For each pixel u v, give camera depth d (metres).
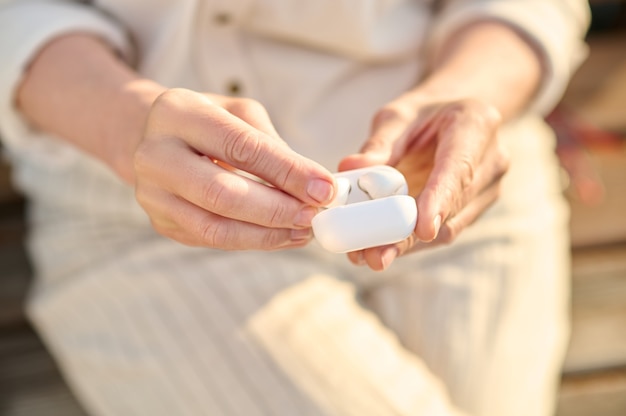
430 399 0.89
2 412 1.06
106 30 0.95
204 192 0.71
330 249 0.72
